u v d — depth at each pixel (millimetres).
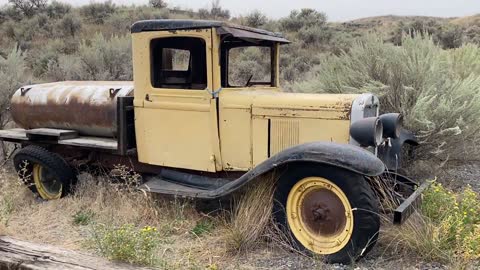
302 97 4527
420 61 6266
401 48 6820
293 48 19125
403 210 3664
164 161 5027
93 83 6086
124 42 12789
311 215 3984
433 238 3775
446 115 5684
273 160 4023
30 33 21438
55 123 5812
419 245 3807
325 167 3822
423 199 4266
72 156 5758
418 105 5680
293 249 3988
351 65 7008
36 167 5727
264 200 4250
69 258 3211
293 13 26609
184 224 4551
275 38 5262
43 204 5445
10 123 8320
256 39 4980
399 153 5000
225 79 4895
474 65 8227
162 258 3570
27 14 25422
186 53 4969
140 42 4938
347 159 3691
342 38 20906
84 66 12688
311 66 14195
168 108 4910
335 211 3867
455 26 27203
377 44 6906
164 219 4676
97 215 4891
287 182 4035
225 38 4746
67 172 5543
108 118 5383
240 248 4031
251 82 5219
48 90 5926
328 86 7039
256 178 4309
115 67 12375
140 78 5016
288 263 3824
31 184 5723
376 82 6266
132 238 3459
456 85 6172
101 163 5652
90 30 22625
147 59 4938
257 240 4133
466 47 9125
